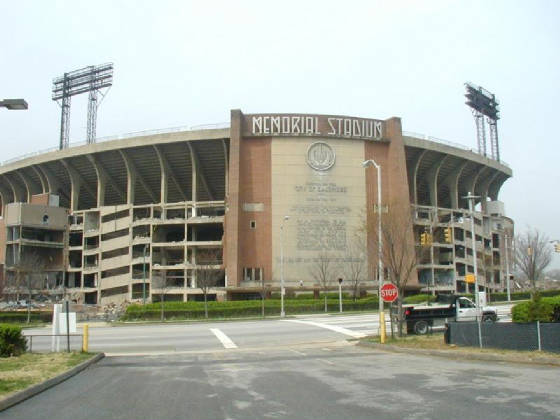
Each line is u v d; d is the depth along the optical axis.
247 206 74.38
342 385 13.30
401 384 13.20
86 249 86.12
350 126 77.06
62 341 29.88
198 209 80.81
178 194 89.88
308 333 32.34
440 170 90.00
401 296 27.44
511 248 93.19
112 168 87.06
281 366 18.06
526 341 18.89
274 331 33.78
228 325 39.53
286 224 73.88
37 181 98.44
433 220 79.00
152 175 86.62
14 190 102.69
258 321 43.72
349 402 10.98
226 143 77.56
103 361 21.12
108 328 40.19
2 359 19.30
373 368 16.72
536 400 10.79
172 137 77.69
